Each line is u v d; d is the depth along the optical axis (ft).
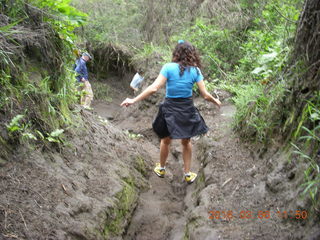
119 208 9.91
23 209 7.44
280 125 10.80
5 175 8.02
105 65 32.50
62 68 12.05
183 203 12.30
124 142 14.87
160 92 22.74
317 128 8.36
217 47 24.07
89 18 32.17
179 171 14.58
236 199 9.80
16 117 8.57
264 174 10.38
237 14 25.58
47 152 9.68
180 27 29.55
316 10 9.62
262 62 14.46
